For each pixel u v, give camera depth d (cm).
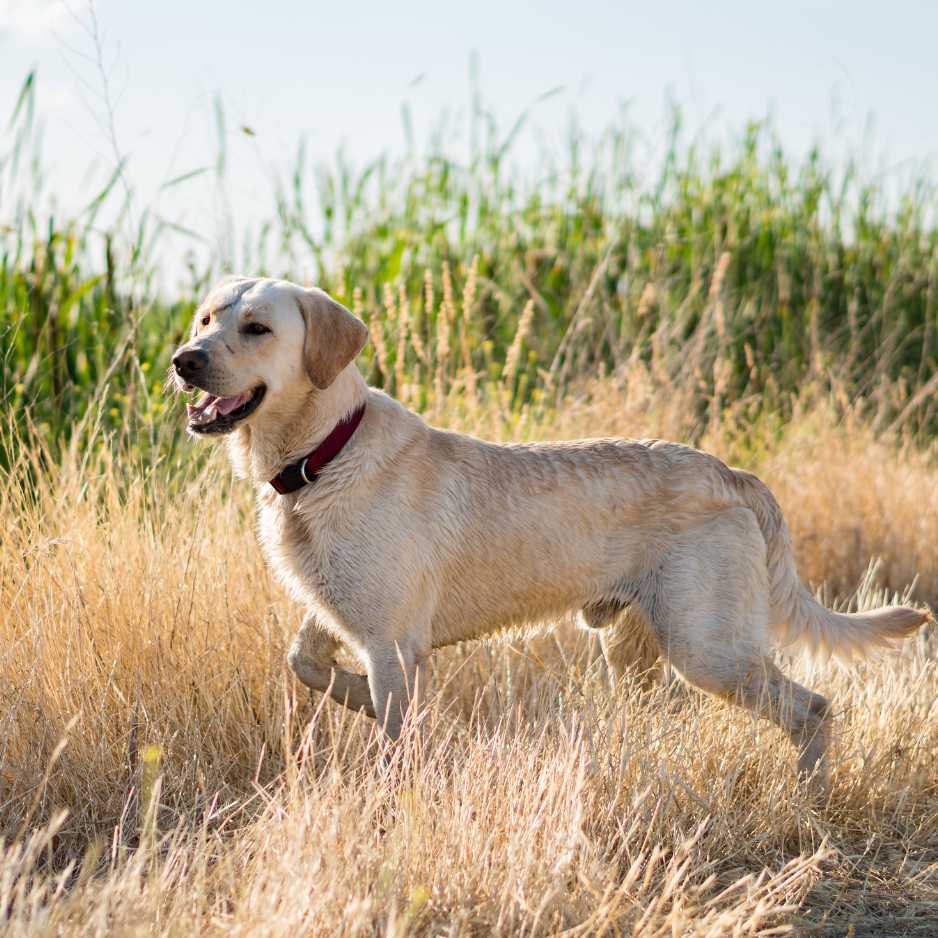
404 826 323
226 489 582
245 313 394
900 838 393
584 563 433
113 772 394
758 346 1042
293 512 405
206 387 386
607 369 910
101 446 565
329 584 401
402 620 404
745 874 356
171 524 511
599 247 1024
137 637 445
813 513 731
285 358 397
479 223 1020
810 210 1140
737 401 925
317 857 298
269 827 328
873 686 475
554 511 427
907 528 734
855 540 715
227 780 415
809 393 963
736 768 396
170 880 297
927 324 1085
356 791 348
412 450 413
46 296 660
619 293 1011
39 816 367
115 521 499
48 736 399
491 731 443
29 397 632
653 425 715
